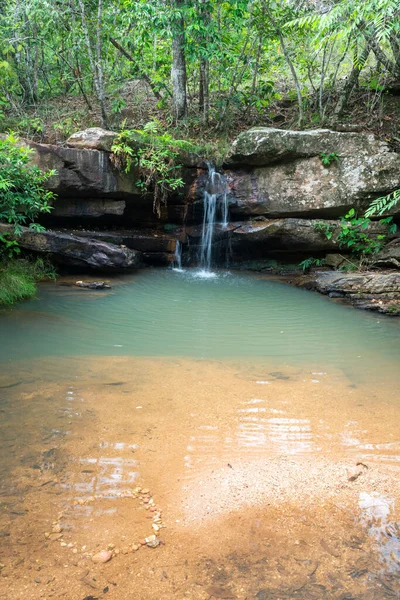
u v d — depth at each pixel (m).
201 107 11.41
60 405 3.52
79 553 2.04
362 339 5.67
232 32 10.78
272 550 2.10
